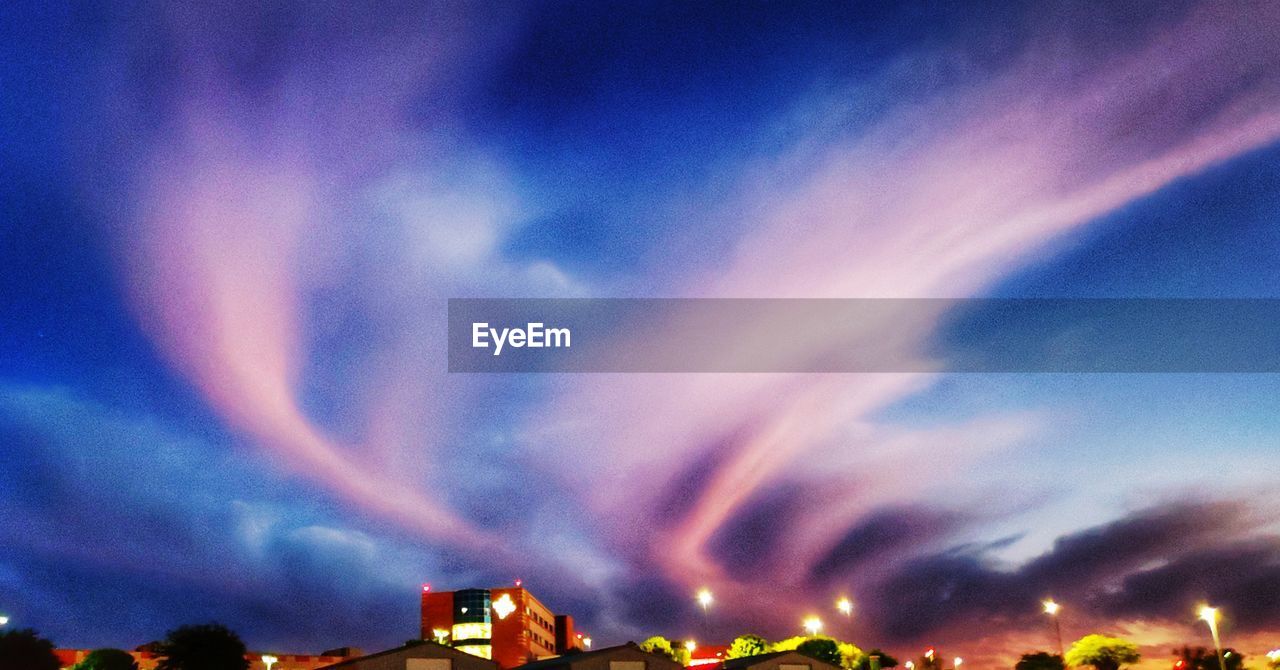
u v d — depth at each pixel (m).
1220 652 63.44
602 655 66.69
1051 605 98.38
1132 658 80.06
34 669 79.25
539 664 68.94
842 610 102.31
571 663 65.50
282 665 111.25
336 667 66.00
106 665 87.69
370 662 65.81
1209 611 64.44
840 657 90.25
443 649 67.12
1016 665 98.19
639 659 67.50
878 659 94.69
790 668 68.50
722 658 105.19
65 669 86.06
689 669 72.69
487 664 68.00
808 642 89.75
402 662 66.06
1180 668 99.31
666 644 101.56
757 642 93.75
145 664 93.75
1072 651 81.88
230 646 79.69
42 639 80.81
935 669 109.19
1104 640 81.12
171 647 78.44
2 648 78.00
